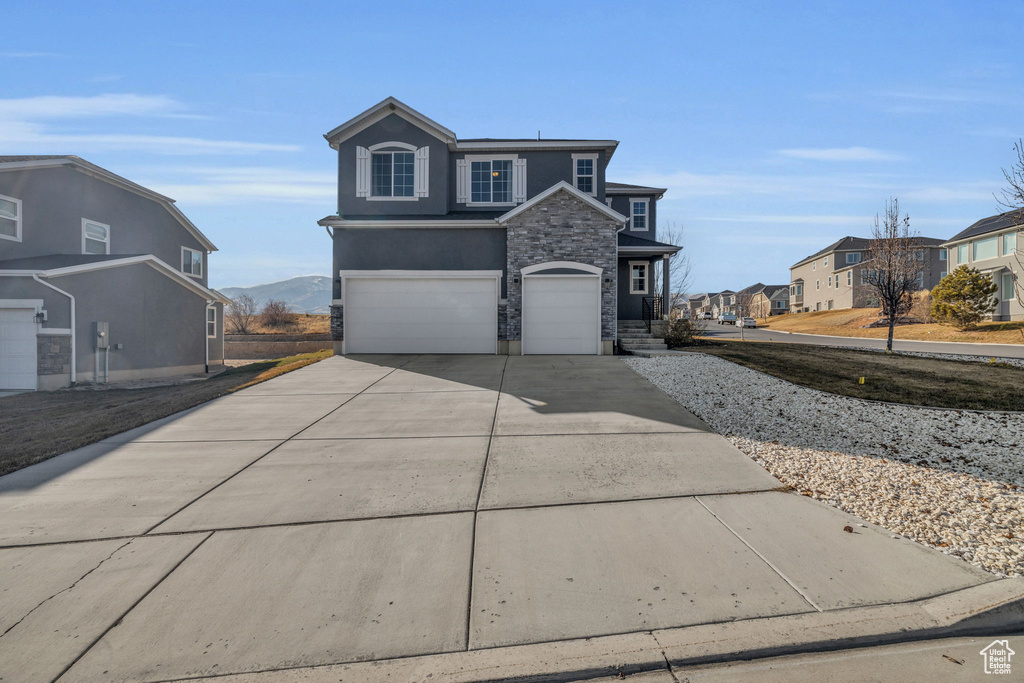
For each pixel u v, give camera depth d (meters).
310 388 10.81
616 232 15.89
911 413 8.49
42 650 3.09
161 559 4.09
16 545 4.32
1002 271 30.08
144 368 17.39
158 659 3.02
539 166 17.97
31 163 15.70
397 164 17.20
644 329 19.39
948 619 3.31
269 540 4.38
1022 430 7.55
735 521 4.60
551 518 4.72
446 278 15.94
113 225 19.30
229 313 39.28
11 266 14.63
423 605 3.50
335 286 16.27
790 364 13.40
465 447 6.82
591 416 8.31
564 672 2.96
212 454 6.67
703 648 3.10
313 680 2.88
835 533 4.37
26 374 14.00
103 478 5.84
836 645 3.15
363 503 5.09
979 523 4.51
